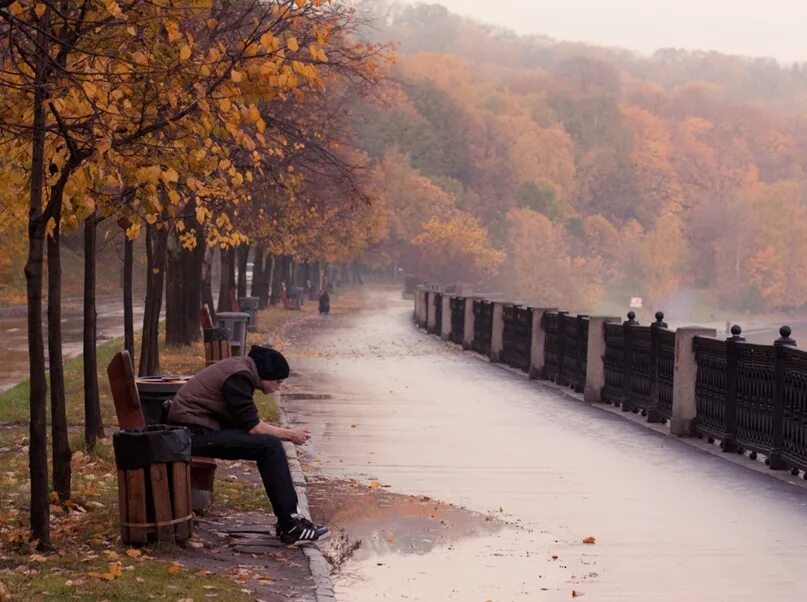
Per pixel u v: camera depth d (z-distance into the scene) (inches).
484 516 511.2
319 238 3179.1
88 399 620.1
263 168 1163.3
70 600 327.9
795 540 466.9
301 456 681.0
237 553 422.9
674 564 426.3
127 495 406.6
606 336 990.4
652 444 745.0
